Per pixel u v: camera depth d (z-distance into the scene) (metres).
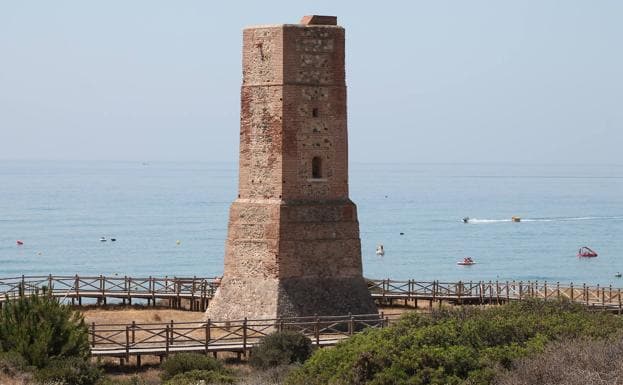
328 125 134.75
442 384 87.50
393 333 98.06
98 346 117.19
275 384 100.88
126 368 114.50
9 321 105.81
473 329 95.62
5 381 97.19
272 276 130.75
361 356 91.56
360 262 135.62
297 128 132.75
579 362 85.38
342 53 135.25
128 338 116.19
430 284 177.62
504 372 87.75
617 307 148.75
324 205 134.00
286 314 128.75
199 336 127.69
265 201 132.88
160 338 126.62
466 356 90.12
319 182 134.25
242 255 133.25
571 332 97.06
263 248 131.75
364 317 131.38
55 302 108.31
